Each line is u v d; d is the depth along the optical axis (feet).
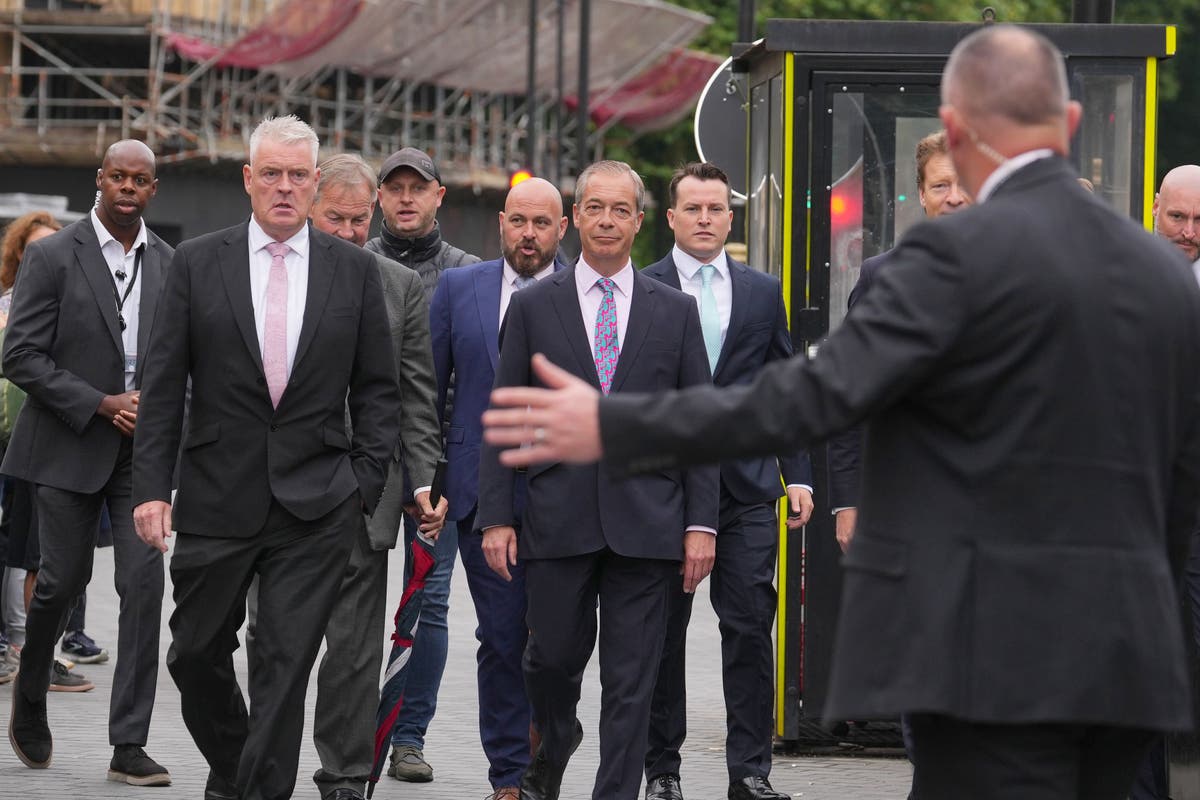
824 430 14.21
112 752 32.55
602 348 26.00
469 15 144.66
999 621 14.19
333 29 138.31
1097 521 14.25
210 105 144.36
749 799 28.84
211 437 24.44
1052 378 14.21
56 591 30.63
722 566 29.27
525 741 28.53
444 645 31.58
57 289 31.53
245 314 24.47
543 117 165.27
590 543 25.26
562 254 30.58
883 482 14.76
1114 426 14.30
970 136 14.87
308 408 24.61
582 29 127.95
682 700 29.19
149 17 142.41
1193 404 14.96
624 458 14.37
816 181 34.14
